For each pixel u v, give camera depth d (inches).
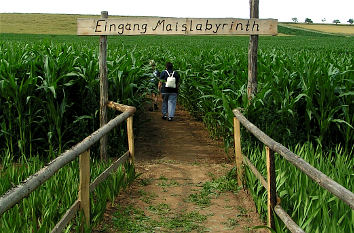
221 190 233.9
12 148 294.5
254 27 242.4
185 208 209.6
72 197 180.5
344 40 2433.6
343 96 288.5
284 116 282.7
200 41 2119.8
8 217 159.9
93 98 304.2
